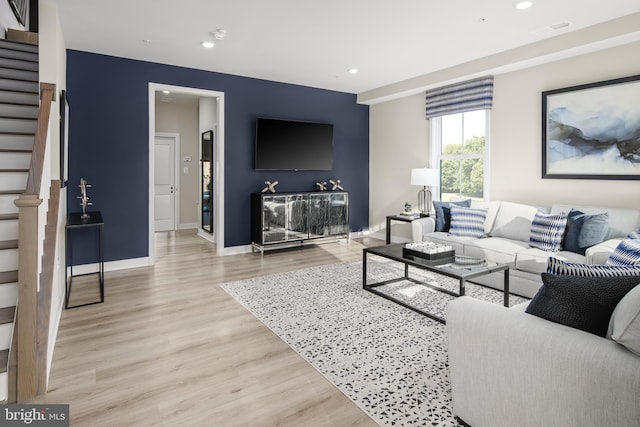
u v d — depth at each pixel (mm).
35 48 3594
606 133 3738
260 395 2029
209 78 5184
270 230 5449
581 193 3979
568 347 1329
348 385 2115
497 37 3867
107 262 4582
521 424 1478
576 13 3299
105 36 3887
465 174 5254
